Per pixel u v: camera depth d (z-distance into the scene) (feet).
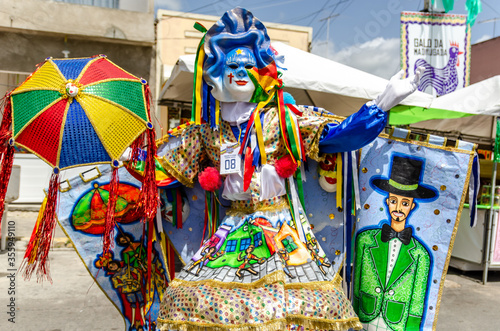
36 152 6.03
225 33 6.83
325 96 21.02
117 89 6.22
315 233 7.89
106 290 7.72
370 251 7.99
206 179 7.11
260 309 5.64
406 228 7.85
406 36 22.82
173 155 7.40
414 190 7.86
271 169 6.78
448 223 7.68
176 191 7.86
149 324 7.52
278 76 7.22
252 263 6.25
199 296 5.89
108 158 6.09
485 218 15.34
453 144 7.77
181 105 21.27
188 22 31.22
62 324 9.87
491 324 10.92
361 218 8.07
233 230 6.88
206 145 7.29
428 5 22.93
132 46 26.53
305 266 6.36
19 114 6.10
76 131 5.93
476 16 22.97
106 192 7.64
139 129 6.25
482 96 15.80
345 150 6.91
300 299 5.93
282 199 7.13
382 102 6.40
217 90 6.82
